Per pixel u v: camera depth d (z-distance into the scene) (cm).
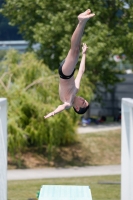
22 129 4459
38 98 4531
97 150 4894
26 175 4184
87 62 5256
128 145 2661
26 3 5631
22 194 3366
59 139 4481
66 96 1639
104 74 5928
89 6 5316
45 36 5369
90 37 5153
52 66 5847
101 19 5644
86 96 4741
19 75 4691
